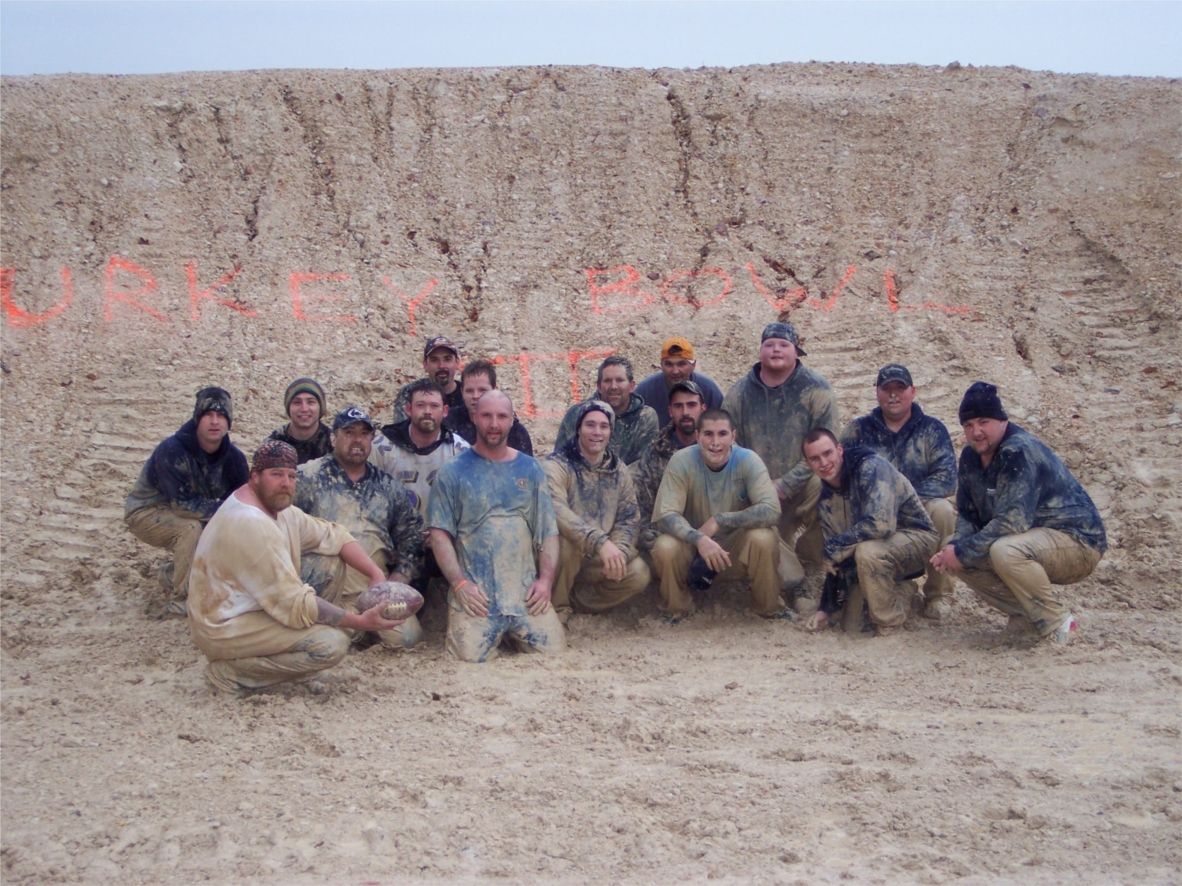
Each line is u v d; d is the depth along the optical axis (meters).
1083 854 4.59
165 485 7.72
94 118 12.80
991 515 7.26
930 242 12.27
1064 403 10.50
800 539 8.54
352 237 12.20
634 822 4.84
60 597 8.18
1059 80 14.40
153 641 7.40
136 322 11.07
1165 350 10.98
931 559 7.30
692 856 4.59
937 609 7.93
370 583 6.98
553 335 11.38
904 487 7.54
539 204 12.72
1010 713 6.08
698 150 13.33
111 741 5.73
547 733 5.86
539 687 6.54
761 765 5.43
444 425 8.45
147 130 12.81
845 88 14.26
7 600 8.07
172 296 11.39
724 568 7.50
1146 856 4.58
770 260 12.16
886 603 7.47
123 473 9.54
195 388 10.45
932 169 13.10
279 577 6.12
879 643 7.36
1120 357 10.98
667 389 9.03
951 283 11.82
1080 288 11.74
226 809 4.98
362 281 11.78
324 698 6.33
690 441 8.16
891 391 8.05
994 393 7.09
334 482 7.30
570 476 7.68
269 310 11.38
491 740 5.76
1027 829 4.80
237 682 6.34
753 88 14.13
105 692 6.44
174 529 7.80
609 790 5.14
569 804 5.02
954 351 11.05
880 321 11.41
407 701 6.31
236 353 10.89
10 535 8.76
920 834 4.76
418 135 13.34
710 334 11.30
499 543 7.34
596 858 4.58
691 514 7.88
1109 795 5.09
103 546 8.77
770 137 13.45
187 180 12.50
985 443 7.13
